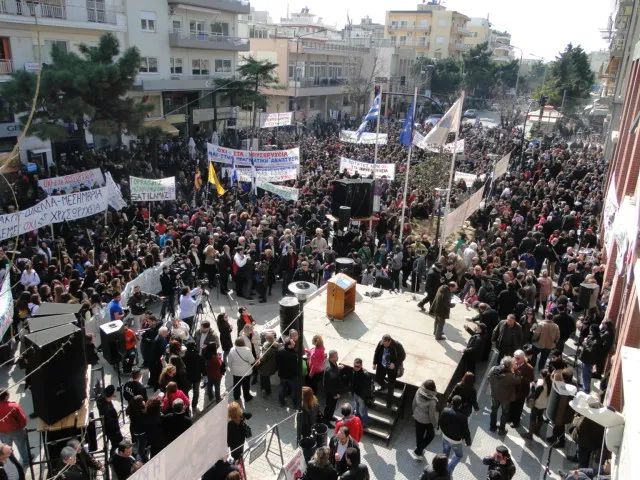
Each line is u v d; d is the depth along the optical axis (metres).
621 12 35.50
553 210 20.66
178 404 7.83
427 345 11.77
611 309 12.18
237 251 15.43
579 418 8.48
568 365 12.32
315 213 20.44
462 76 81.31
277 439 9.56
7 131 25.88
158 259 15.08
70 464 6.77
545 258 17.31
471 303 13.92
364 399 9.88
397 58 79.00
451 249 20.67
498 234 18.47
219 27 44.75
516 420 10.07
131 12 35.62
